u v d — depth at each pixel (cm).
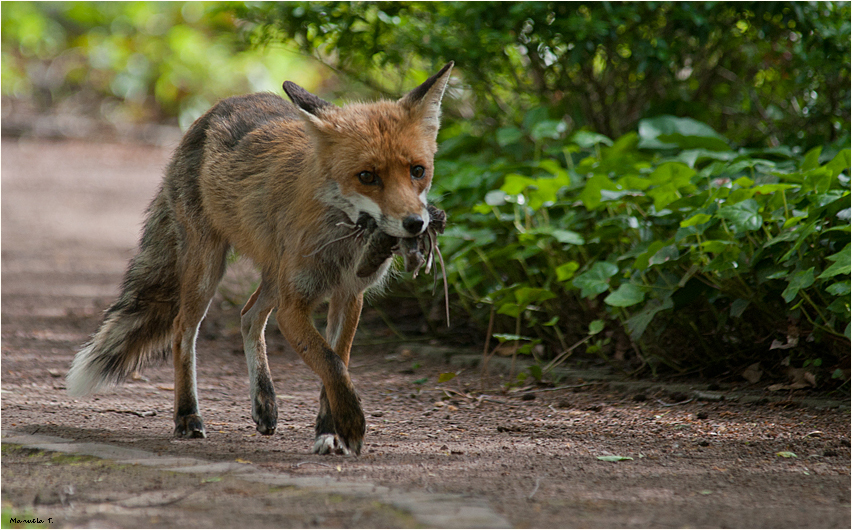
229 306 1564
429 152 737
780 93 1408
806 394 915
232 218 848
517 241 1213
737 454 720
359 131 703
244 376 1116
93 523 516
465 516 518
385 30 1390
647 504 564
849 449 723
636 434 802
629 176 1011
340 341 794
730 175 1115
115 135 3969
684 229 951
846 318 863
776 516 539
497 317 1238
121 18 4075
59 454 681
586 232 1173
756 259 922
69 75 4062
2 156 3444
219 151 873
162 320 926
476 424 859
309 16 1351
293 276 746
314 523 513
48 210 2594
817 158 983
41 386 1005
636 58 1280
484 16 1303
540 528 510
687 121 1281
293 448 750
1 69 3891
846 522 528
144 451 693
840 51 1230
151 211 947
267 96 945
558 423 858
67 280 1739
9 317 1413
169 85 4028
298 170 777
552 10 1291
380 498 555
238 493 573
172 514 531
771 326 973
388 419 884
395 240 683
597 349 1089
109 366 895
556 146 1408
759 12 1241
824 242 928
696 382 1011
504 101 1559
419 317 1430
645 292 980
